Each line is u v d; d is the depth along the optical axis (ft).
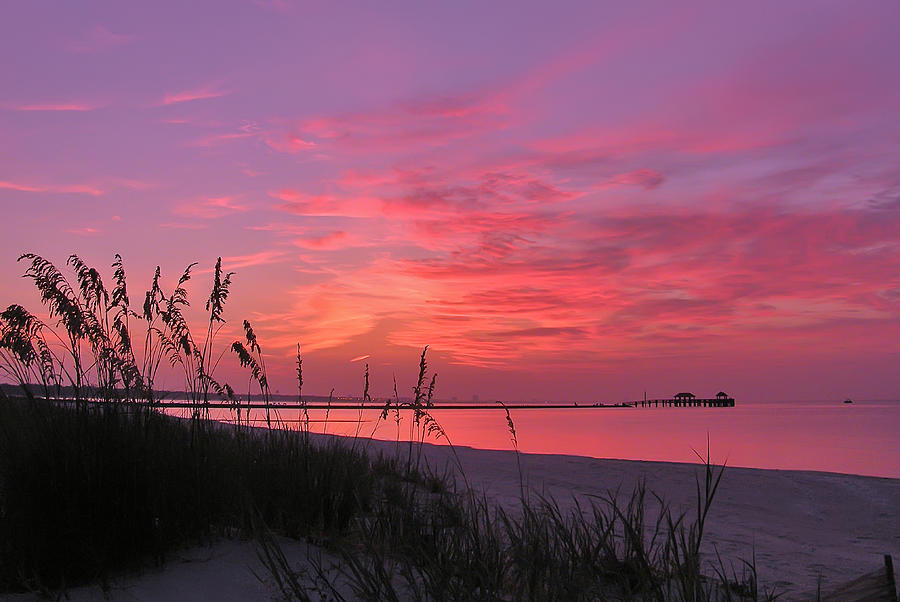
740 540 21.04
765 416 266.16
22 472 11.35
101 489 11.70
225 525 14.37
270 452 16.33
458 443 80.48
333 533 13.94
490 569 11.82
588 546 12.69
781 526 24.57
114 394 13.14
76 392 12.83
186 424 14.99
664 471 40.57
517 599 10.73
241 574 11.95
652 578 11.01
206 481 13.88
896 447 85.61
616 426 159.33
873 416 260.62
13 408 13.01
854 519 27.35
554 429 138.51
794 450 79.61
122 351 13.84
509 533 13.23
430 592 10.72
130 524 11.84
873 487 35.17
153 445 12.96
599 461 45.80
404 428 89.20
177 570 12.01
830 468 57.93
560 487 32.86
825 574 15.92
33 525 11.22
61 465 11.58
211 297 15.43
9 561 11.08
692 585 10.69
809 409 458.50
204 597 10.98
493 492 28.91
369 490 17.39
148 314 14.65
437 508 15.46
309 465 16.08
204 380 15.21
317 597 11.02
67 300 12.74
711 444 89.56
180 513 13.08
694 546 11.30
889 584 10.83
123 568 11.82
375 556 11.24
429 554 12.07
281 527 14.38
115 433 12.32
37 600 10.64
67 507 11.30
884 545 21.29
